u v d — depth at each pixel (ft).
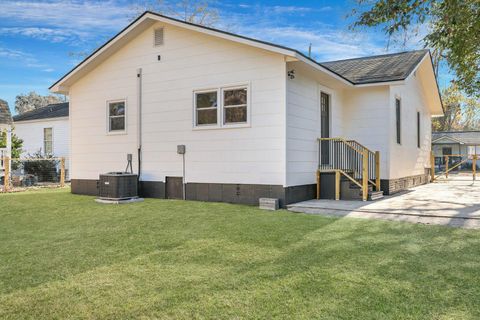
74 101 38.81
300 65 28.40
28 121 71.77
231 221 21.91
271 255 14.88
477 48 34.47
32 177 56.49
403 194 36.29
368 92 37.60
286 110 27.55
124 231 19.51
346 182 31.37
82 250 15.83
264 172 28.25
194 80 31.55
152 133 33.86
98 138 37.17
